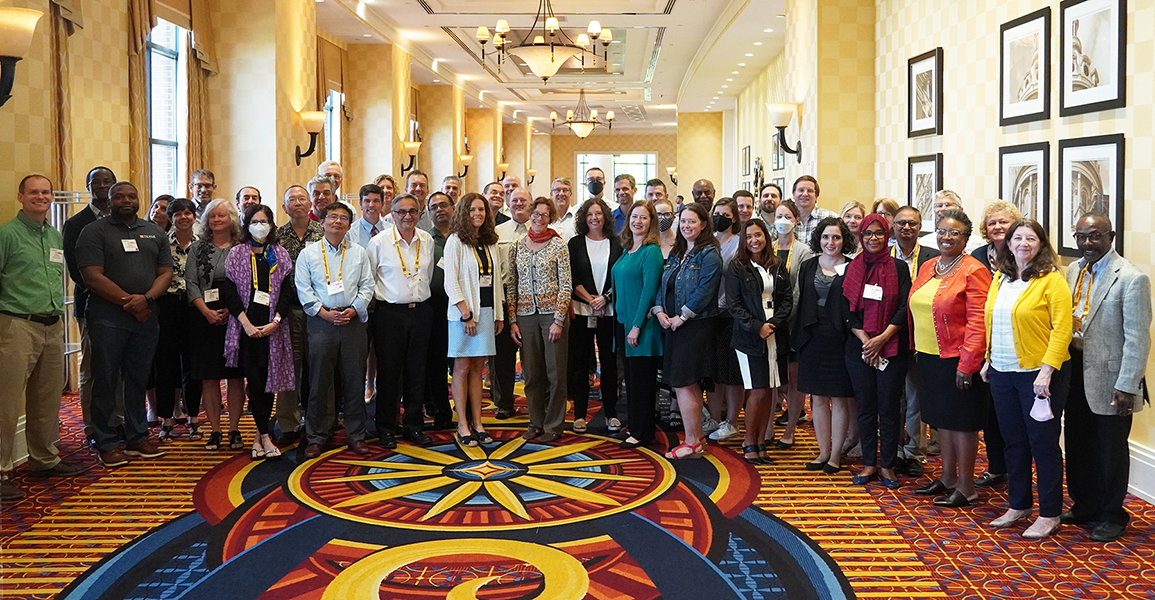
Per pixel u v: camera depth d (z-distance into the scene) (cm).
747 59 1652
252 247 573
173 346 623
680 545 421
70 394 787
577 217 649
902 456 547
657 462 569
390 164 1569
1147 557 403
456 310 594
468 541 427
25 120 571
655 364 608
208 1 1028
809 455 586
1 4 500
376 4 1363
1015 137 612
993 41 641
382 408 607
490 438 618
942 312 467
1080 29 528
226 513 470
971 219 675
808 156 923
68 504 486
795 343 546
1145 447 486
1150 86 468
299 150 1127
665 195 816
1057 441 427
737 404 622
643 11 1390
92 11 795
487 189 828
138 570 393
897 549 417
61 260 541
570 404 762
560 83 2241
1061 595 362
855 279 508
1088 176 523
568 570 390
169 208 621
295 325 624
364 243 662
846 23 866
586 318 650
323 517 462
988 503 484
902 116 799
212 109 1040
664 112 2934
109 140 827
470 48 1762
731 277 553
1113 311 420
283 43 1071
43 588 374
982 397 469
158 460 575
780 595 365
